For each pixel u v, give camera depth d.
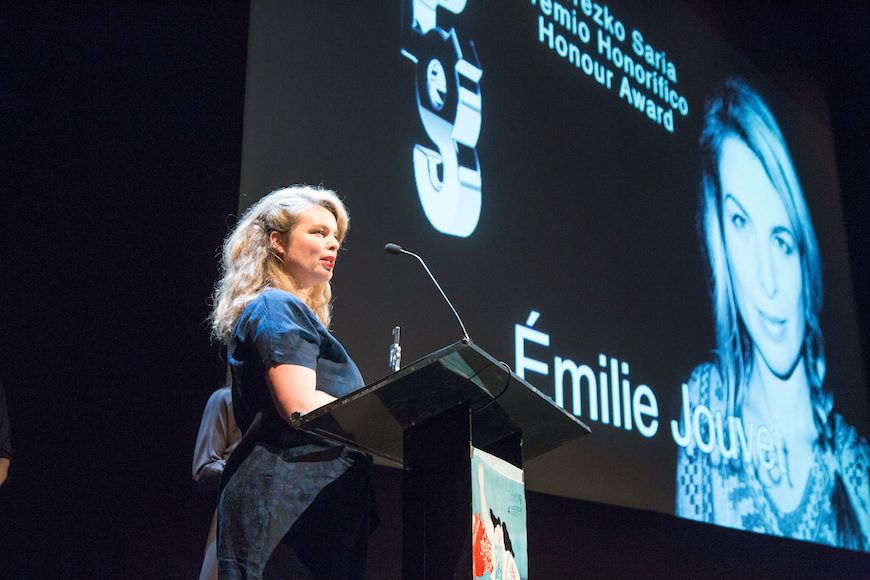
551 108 4.28
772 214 5.44
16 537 2.77
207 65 3.14
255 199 2.94
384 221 3.34
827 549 5.09
